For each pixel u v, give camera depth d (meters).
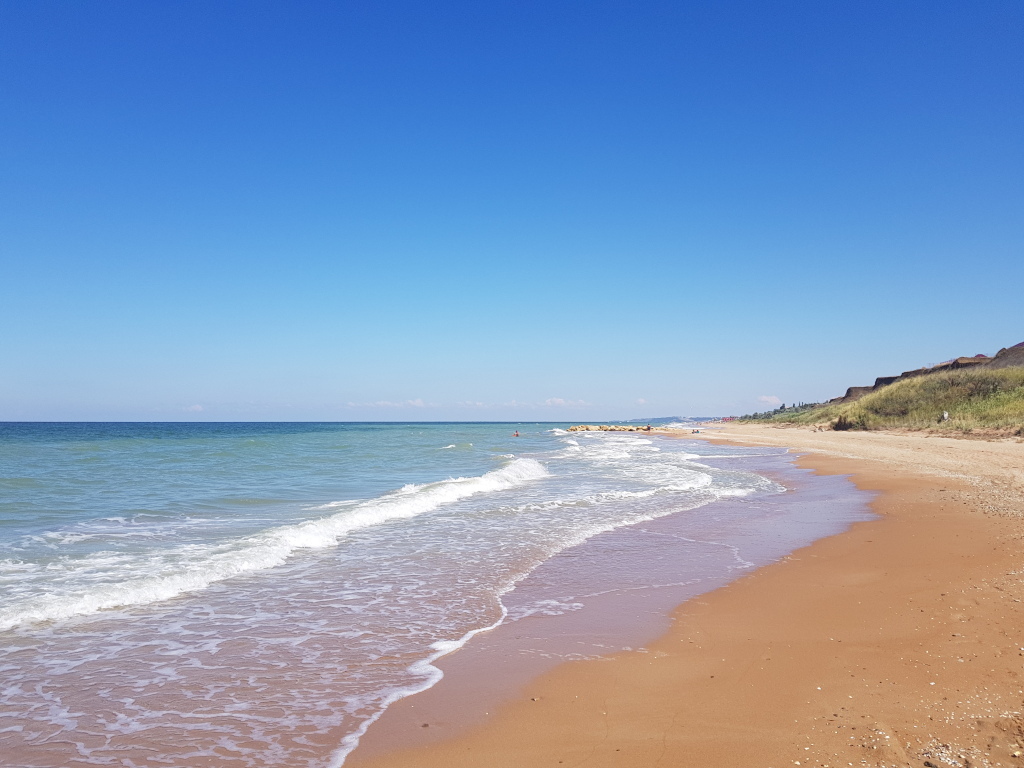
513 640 6.80
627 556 10.78
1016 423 30.70
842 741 4.41
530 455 37.28
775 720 4.80
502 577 9.44
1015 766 3.91
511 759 4.39
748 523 13.80
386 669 6.02
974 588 7.85
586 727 4.83
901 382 47.62
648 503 16.92
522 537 12.38
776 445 43.00
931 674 5.43
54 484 19.84
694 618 7.46
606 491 19.48
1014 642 5.99
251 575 9.48
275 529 12.53
